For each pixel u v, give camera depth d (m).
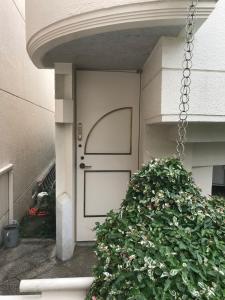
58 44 2.07
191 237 1.06
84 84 2.98
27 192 4.30
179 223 1.11
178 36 1.92
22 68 3.99
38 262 2.66
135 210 1.20
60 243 2.71
